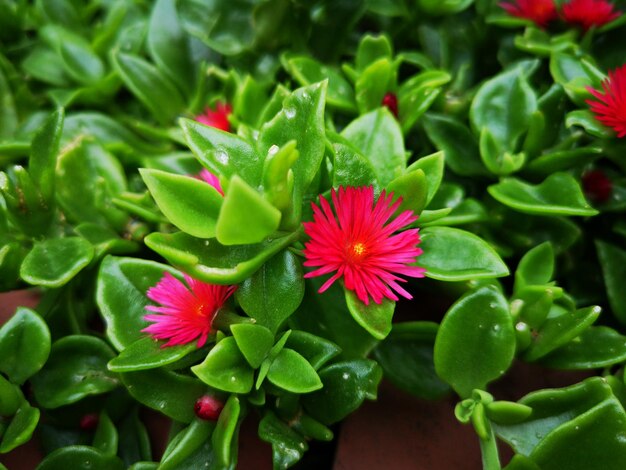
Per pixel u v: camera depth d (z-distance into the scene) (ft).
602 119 0.29
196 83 0.40
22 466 0.29
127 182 0.37
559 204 0.29
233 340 0.25
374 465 0.29
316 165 0.25
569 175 0.30
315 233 0.24
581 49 0.37
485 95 0.33
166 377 0.26
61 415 0.30
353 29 0.43
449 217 0.29
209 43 0.38
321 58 0.40
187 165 0.35
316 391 0.27
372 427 0.30
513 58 0.39
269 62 0.39
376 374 0.26
